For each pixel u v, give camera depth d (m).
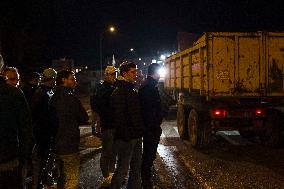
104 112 6.71
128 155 5.47
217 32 9.77
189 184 6.98
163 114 6.71
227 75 9.83
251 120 10.29
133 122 5.41
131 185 5.69
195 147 10.52
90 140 11.92
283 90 10.07
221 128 10.46
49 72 6.12
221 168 8.12
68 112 5.07
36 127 5.93
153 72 6.17
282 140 10.16
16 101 3.70
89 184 7.02
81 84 53.47
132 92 5.46
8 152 3.59
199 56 10.49
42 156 6.02
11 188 3.62
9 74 4.87
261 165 8.35
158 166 8.41
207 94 9.78
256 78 9.95
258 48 9.93
